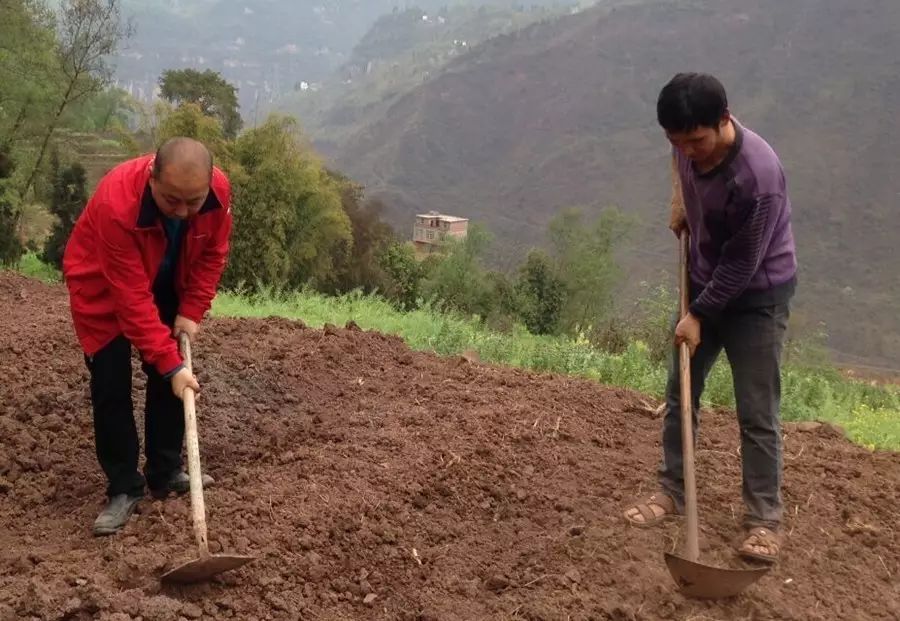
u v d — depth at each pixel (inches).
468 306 995.3
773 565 161.9
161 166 139.8
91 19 899.4
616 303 1232.8
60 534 165.3
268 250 912.9
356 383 245.8
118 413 162.9
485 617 142.9
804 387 388.5
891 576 167.8
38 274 889.5
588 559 158.1
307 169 969.5
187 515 162.4
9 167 874.8
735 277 149.0
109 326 158.4
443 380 249.9
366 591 149.6
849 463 222.1
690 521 150.5
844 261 6609.3
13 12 845.8
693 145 141.8
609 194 7810.0
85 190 946.1
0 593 134.7
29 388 224.8
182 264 161.2
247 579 145.4
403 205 7657.5
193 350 254.7
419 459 188.7
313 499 169.3
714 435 231.5
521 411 222.8
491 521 174.1
